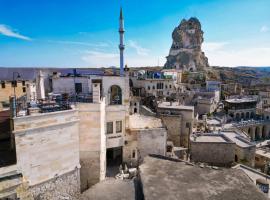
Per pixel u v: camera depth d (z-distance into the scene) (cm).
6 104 2780
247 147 3678
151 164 1922
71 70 4734
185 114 4219
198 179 1656
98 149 2306
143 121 3503
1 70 5109
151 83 7231
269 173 3753
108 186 1964
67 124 1859
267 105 8919
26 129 1594
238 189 1515
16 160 1570
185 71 12644
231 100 7756
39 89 2736
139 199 1666
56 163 1808
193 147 3525
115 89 2938
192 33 14325
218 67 18938
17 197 1476
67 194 1908
